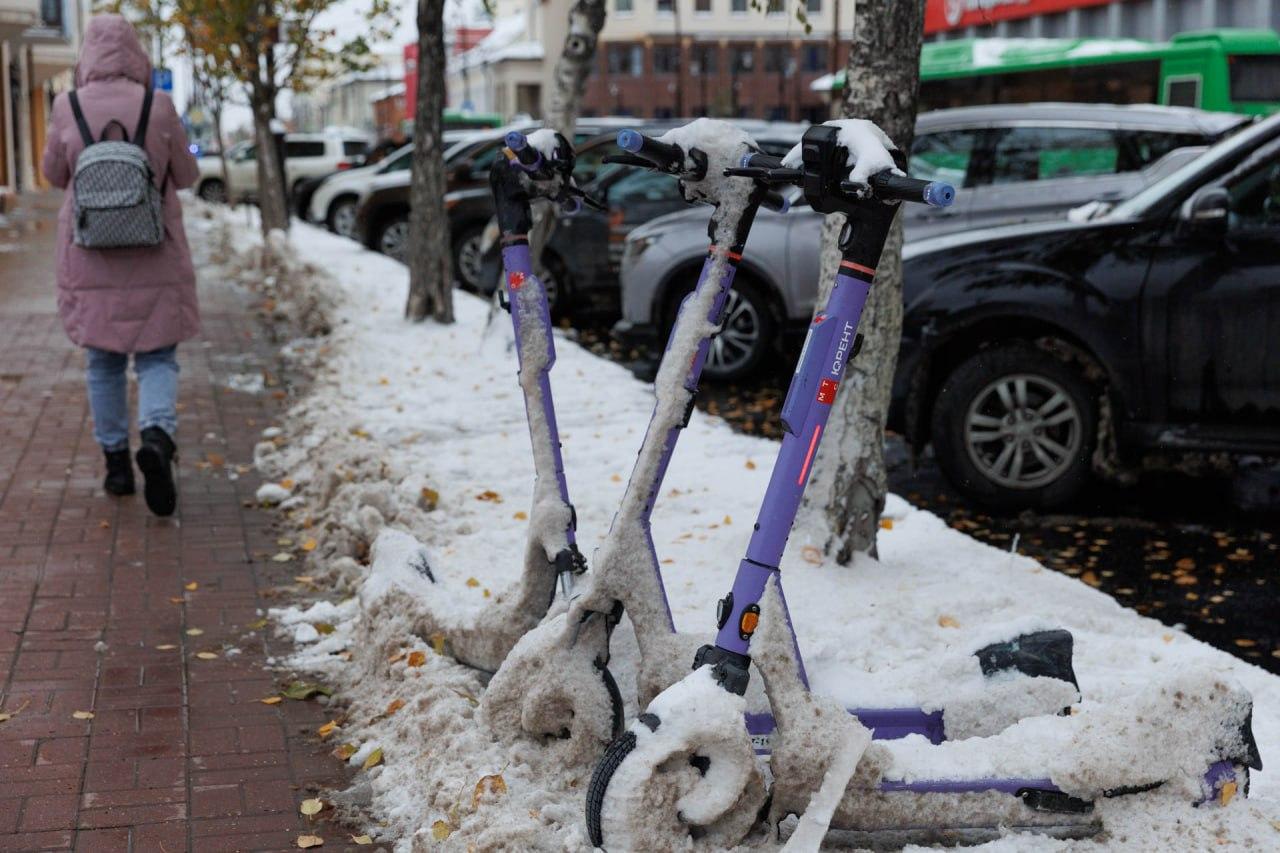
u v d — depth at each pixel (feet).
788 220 33.86
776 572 9.90
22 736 13.08
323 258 58.75
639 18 253.03
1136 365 21.75
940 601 15.79
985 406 22.59
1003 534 21.74
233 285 51.65
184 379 31.48
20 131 133.69
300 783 12.25
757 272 34.04
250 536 19.76
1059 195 36.19
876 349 16.74
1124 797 10.23
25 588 17.24
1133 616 16.03
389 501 19.20
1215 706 10.14
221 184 122.72
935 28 88.38
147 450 19.69
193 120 120.06
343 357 33.42
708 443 24.56
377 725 13.02
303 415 27.55
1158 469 25.49
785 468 9.71
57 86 179.93
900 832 10.22
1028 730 10.55
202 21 64.85
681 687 9.62
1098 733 10.21
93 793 12.00
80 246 19.89
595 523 19.34
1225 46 62.34
